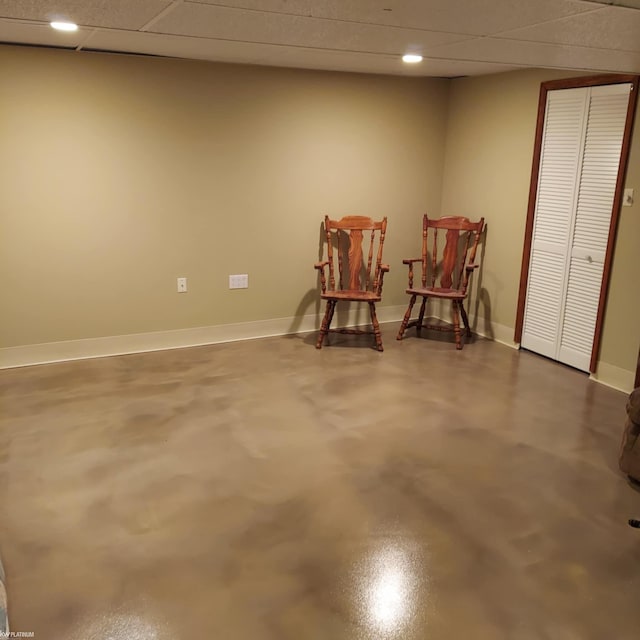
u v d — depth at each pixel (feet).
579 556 7.19
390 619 6.19
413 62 12.36
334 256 15.80
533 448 9.78
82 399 11.39
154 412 10.87
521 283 14.58
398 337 15.56
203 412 10.91
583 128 12.47
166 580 6.68
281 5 6.73
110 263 13.37
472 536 7.52
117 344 13.89
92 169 12.70
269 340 15.30
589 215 12.60
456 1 6.28
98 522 7.67
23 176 12.15
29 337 12.98
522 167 14.19
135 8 7.17
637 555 7.22
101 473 8.80
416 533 7.56
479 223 15.15
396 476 8.86
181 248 14.01
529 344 14.69
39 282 12.78
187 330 14.61
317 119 14.69
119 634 5.94
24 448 9.49
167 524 7.66
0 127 11.76
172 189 13.57
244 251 14.74
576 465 9.27
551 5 6.32
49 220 12.57
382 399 11.64
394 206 16.30
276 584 6.65
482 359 14.12
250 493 8.36
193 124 13.41
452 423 10.64
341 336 15.79
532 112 13.70
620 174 11.78
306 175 14.93
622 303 12.12
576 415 11.07
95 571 6.80
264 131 14.16
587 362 13.11
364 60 12.23
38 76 11.81
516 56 9.84
